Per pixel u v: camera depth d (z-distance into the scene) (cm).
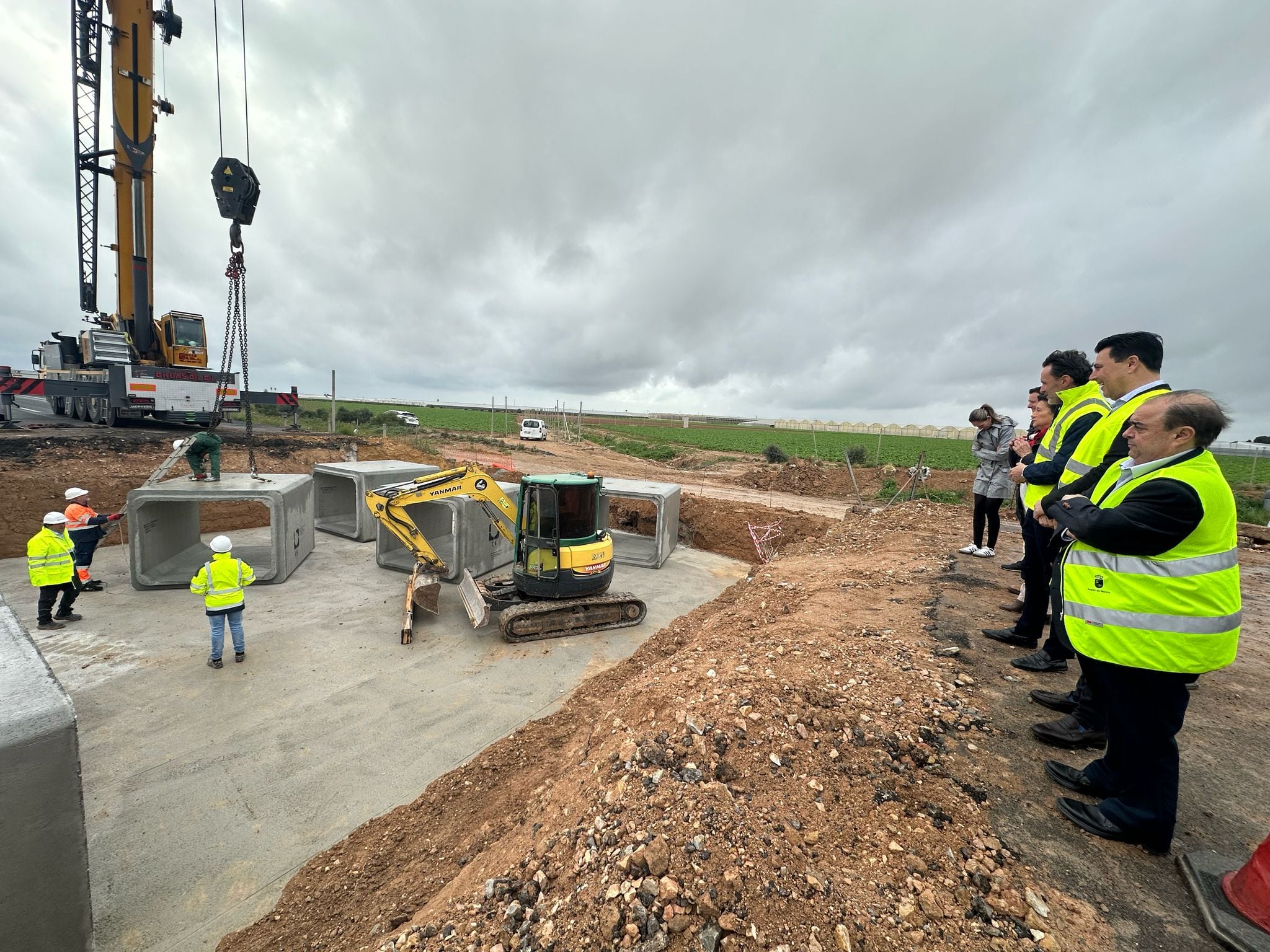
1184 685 269
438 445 3747
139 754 644
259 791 595
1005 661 523
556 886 304
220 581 824
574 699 777
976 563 894
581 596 1036
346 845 517
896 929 255
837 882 281
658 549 1559
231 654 889
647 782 364
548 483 988
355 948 367
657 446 5031
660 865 290
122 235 1920
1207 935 245
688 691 498
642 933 260
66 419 2452
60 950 237
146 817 553
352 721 727
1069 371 511
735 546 1812
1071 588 297
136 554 1138
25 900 227
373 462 1900
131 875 488
